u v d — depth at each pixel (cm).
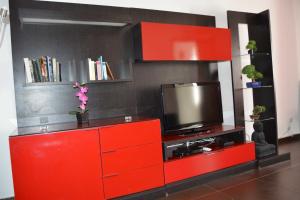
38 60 238
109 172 225
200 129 307
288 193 235
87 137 216
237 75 342
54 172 206
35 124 251
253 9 394
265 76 348
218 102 322
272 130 341
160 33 272
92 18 249
